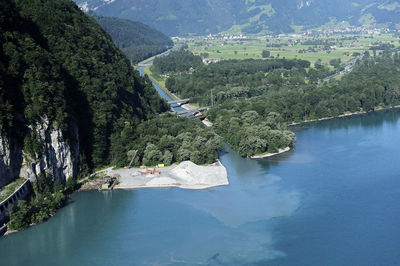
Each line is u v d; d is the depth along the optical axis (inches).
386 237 7790.4
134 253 7608.3
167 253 7568.9
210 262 7268.7
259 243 7780.5
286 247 7618.1
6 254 7736.2
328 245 7632.9
